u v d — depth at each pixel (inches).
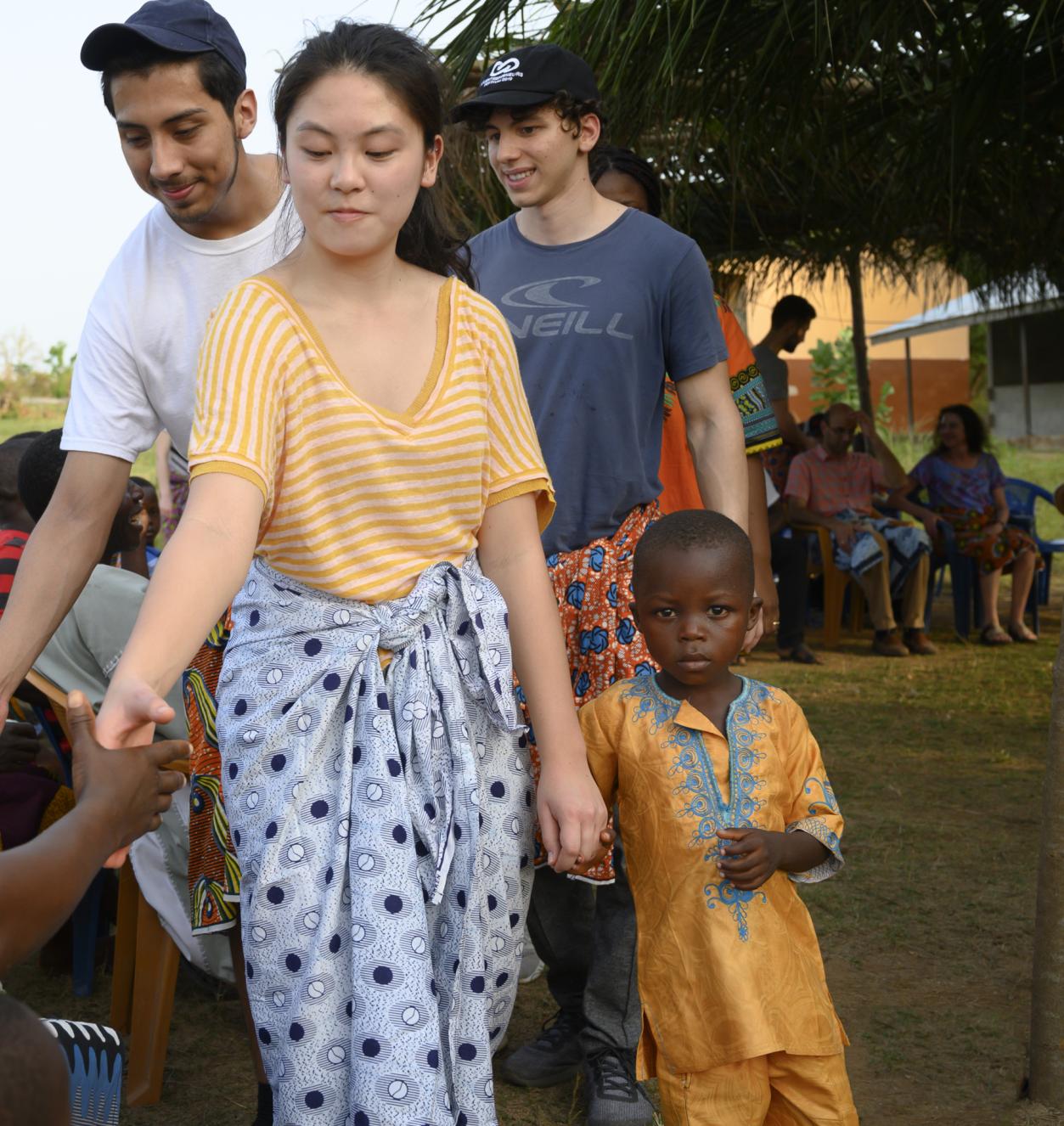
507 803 88.0
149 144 102.5
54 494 109.0
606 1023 118.3
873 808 208.4
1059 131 252.8
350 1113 78.1
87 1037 86.0
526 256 124.5
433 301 87.3
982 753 241.1
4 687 102.5
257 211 108.6
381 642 83.8
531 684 90.3
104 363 109.0
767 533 140.9
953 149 220.1
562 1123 118.1
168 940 124.4
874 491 373.1
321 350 82.3
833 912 165.0
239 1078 129.3
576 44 202.5
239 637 85.8
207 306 108.3
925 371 1024.2
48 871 62.2
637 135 215.9
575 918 124.1
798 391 936.3
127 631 129.6
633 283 120.6
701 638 101.7
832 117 238.1
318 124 80.0
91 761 66.9
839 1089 100.3
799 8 201.3
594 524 119.7
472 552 90.0
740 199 286.8
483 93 119.4
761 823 101.6
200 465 78.1
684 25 201.9
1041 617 403.5
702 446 124.3
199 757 104.1
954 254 346.0
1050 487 695.1
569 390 119.8
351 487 82.4
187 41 100.5
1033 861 182.7
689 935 100.3
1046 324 874.8
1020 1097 118.9
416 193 85.4
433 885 81.8
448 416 84.3
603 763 106.0
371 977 78.1
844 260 360.8
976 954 152.8
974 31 215.0
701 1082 99.8
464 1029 83.1
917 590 346.0
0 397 975.0
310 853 81.0
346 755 81.7
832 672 320.8
